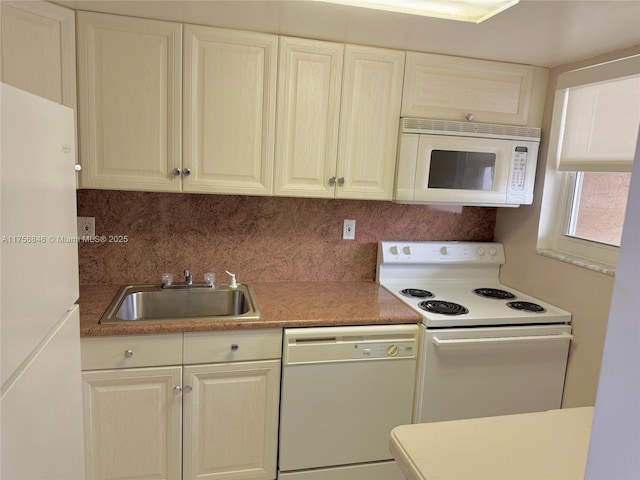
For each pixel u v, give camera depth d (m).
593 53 2.04
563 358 2.20
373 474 2.11
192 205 2.31
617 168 1.98
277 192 2.10
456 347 2.03
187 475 1.91
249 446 1.96
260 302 2.13
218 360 1.86
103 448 1.80
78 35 1.79
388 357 2.02
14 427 0.70
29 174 0.78
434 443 1.11
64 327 0.96
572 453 1.09
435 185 2.24
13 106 0.71
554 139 2.32
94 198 2.19
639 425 0.48
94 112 1.86
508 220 2.64
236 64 1.95
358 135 2.14
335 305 2.13
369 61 2.10
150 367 1.79
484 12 1.65
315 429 2.00
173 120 1.93
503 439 1.14
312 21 1.81
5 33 1.63
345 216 2.54
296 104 2.05
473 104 2.26
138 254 2.29
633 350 0.48
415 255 2.56
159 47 1.87
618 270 0.50
